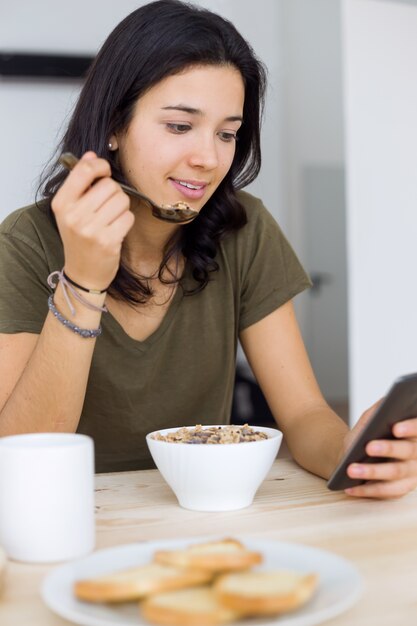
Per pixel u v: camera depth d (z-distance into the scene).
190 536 0.91
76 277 1.11
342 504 1.04
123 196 1.08
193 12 1.30
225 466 0.98
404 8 3.57
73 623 0.67
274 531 0.92
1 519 0.82
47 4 5.03
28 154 4.99
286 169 6.29
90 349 1.15
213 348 1.55
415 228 3.62
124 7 5.13
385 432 1.03
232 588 0.63
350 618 0.67
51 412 1.16
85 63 5.00
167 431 1.12
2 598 0.73
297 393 1.50
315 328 6.53
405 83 3.59
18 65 4.89
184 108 1.27
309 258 6.46
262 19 6.04
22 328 1.38
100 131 1.36
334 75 6.36
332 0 6.25
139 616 0.64
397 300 3.59
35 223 1.46
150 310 1.49
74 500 0.82
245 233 1.59
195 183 1.31
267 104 6.11
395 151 3.58
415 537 0.89
